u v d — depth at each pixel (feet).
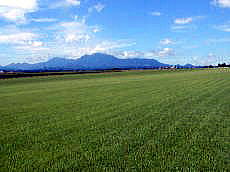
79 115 41.96
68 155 21.91
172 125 32.71
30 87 120.78
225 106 47.09
